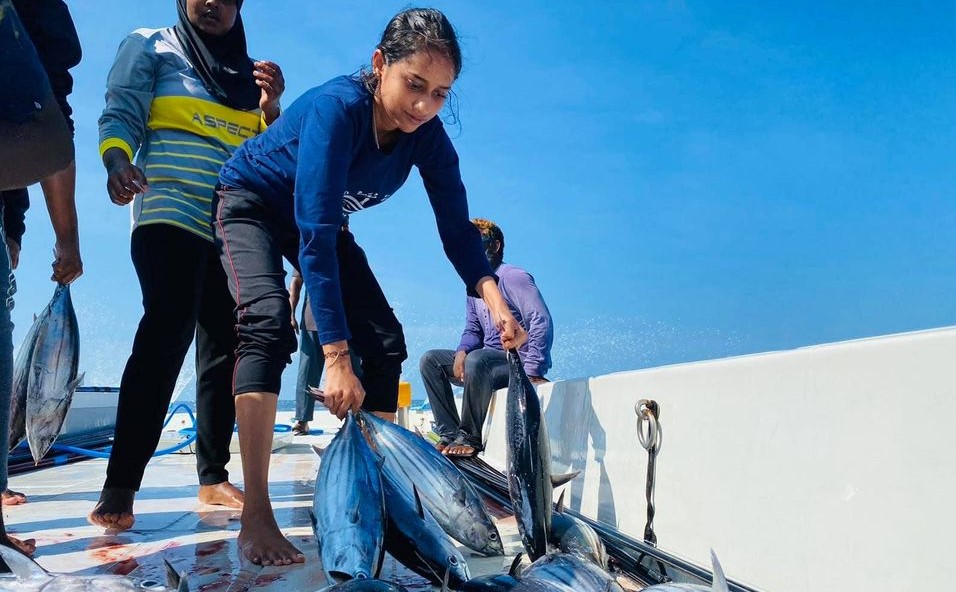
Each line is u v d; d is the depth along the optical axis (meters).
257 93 3.82
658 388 2.55
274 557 2.49
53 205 3.04
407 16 2.56
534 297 5.29
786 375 1.85
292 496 4.21
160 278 3.34
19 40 1.71
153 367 3.25
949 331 1.42
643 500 2.64
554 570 1.81
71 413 7.49
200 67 3.62
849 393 1.64
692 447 2.29
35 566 1.63
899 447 1.50
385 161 2.82
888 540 1.52
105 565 2.55
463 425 5.80
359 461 2.23
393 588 1.72
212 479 3.88
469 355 5.66
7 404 1.97
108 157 3.31
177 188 3.48
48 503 4.11
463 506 2.62
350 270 3.19
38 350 3.57
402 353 3.23
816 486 1.72
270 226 2.89
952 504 1.39
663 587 1.58
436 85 2.54
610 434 3.00
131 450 3.20
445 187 3.10
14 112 1.69
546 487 2.37
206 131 3.59
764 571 1.91
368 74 2.71
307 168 2.51
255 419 2.61
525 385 2.54
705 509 2.19
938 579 1.41
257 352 2.64
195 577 2.37
